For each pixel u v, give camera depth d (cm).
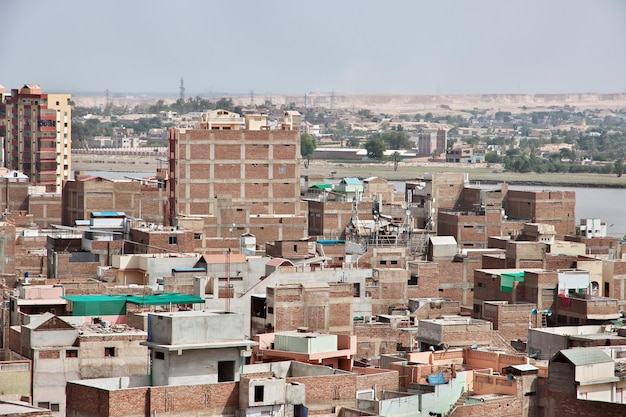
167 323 12288
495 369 15038
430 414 13625
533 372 14325
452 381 13962
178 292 18838
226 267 19875
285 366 13088
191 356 12256
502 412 13750
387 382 13938
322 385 12631
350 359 14762
